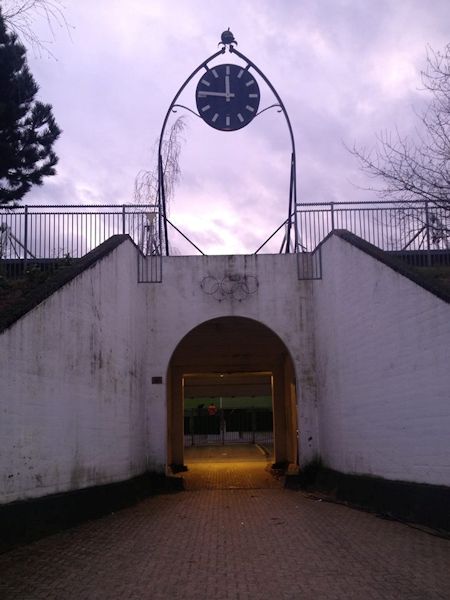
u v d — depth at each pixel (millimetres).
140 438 15680
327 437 15664
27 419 9344
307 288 17109
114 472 13258
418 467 10219
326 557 8328
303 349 16922
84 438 11594
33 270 13312
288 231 17953
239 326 20281
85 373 11742
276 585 7113
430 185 11859
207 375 26812
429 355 9820
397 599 6445
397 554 8273
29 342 9492
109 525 10828
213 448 37188
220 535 10016
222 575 7566
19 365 9156
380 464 11859
